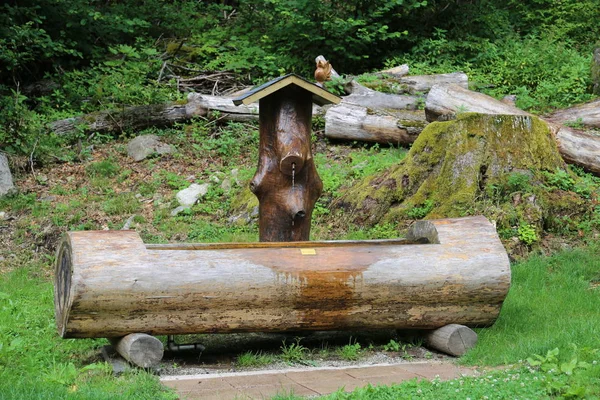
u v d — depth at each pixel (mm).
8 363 5441
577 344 5535
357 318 5953
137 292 5414
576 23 16188
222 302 5602
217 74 14891
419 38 15484
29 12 13859
